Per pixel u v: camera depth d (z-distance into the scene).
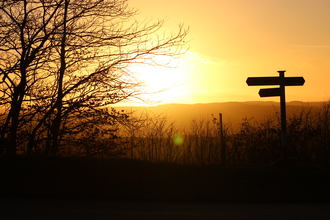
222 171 8.34
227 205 6.47
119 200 6.70
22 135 11.82
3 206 5.97
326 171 8.41
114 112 11.90
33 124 12.38
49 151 11.88
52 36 11.78
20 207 5.93
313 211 6.04
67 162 8.34
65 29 11.85
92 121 11.76
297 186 7.67
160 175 7.95
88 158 8.79
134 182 7.55
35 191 6.86
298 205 6.52
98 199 6.72
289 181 7.92
